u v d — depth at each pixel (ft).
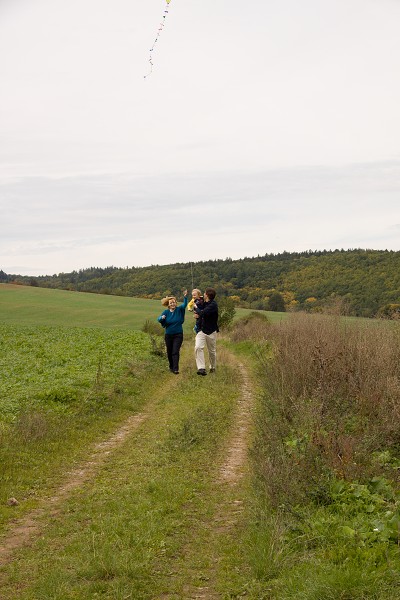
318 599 15.44
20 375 61.77
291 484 23.04
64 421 41.45
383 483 23.07
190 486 27.37
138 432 40.01
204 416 41.63
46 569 19.20
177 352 61.36
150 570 18.75
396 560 16.87
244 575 18.10
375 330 43.32
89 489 28.32
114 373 60.13
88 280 365.20
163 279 285.02
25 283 398.83
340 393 36.27
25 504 26.43
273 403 37.76
